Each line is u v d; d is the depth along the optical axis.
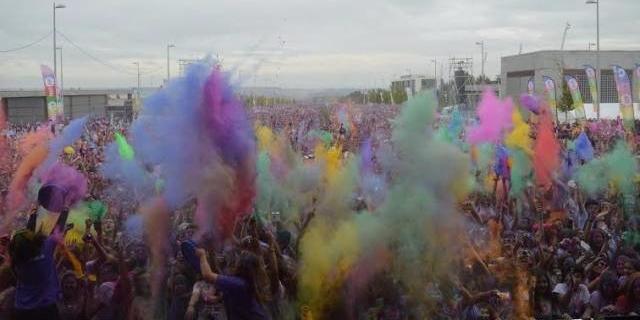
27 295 5.89
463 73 62.09
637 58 70.00
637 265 8.16
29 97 49.06
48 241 6.09
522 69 74.56
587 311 7.77
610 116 56.22
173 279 7.26
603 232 9.76
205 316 6.86
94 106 76.38
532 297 7.84
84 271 7.66
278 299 7.00
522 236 9.13
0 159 15.90
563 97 47.34
